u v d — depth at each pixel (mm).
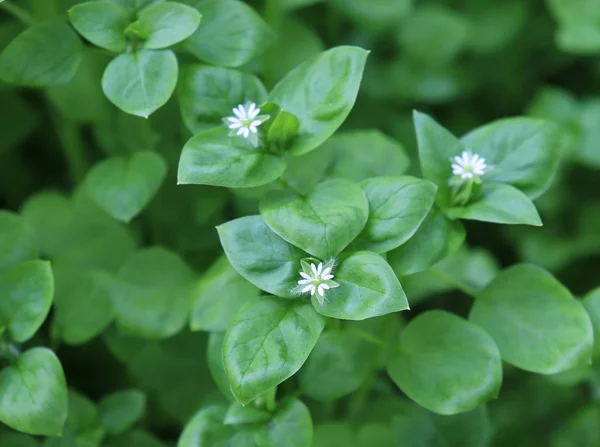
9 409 263
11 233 282
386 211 261
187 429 268
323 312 255
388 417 292
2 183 340
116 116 314
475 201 268
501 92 376
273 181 269
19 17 302
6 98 333
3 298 269
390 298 252
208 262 320
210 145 264
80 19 273
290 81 269
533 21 377
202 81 274
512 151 274
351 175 290
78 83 310
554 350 267
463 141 276
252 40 280
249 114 262
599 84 382
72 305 292
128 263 291
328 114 266
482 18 369
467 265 331
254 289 276
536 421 329
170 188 315
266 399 266
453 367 267
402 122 353
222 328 274
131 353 301
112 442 290
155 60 271
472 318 273
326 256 255
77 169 331
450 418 291
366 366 278
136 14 275
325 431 283
